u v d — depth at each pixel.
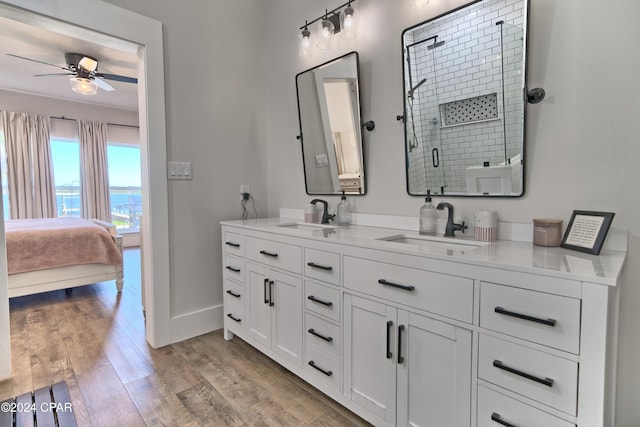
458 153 1.62
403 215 1.87
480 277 1.03
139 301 3.11
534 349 0.93
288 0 2.47
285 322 1.80
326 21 2.06
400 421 1.28
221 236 2.43
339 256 1.48
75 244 3.09
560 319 0.88
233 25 2.49
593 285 0.82
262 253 1.93
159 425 1.44
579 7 1.25
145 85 2.04
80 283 3.14
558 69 1.31
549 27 1.32
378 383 1.36
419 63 1.72
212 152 2.40
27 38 3.03
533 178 1.40
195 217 2.33
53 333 2.38
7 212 4.68
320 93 2.24
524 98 1.38
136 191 6.21
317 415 1.51
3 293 1.78
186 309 2.30
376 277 1.34
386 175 1.94
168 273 2.19
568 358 0.87
